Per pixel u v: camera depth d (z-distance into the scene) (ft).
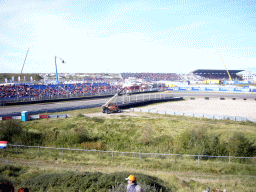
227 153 62.39
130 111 153.07
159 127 90.07
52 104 173.06
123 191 23.18
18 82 250.37
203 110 159.63
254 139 69.15
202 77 504.02
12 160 51.96
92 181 27.58
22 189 13.20
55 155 59.67
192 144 67.26
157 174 44.09
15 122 76.02
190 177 45.55
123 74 481.05
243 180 43.91
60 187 27.12
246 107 172.55
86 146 69.26
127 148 70.95
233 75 525.75
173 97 225.76
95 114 136.05
